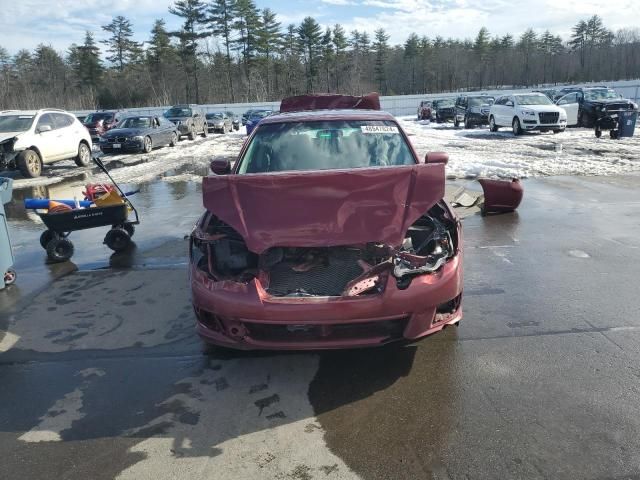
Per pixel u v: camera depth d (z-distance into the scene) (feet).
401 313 9.95
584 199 26.94
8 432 9.37
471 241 20.20
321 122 15.31
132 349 12.45
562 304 13.91
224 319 10.21
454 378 10.51
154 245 21.59
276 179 11.55
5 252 16.74
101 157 60.29
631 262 17.10
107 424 9.49
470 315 13.42
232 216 10.97
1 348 12.76
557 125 64.90
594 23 276.00
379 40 258.78
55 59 248.32
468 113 83.61
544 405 9.48
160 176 42.29
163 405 10.03
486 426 8.95
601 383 10.11
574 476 7.72
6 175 47.47
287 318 9.79
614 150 46.93
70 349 12.58
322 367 11.24
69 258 20.30
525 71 276.21
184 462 8.38
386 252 10.96
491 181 24.13
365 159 14.05
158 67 227.81
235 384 10.71
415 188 11.25
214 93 225.15
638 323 12.67
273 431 9.09
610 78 261.24
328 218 10.69
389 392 10.14
